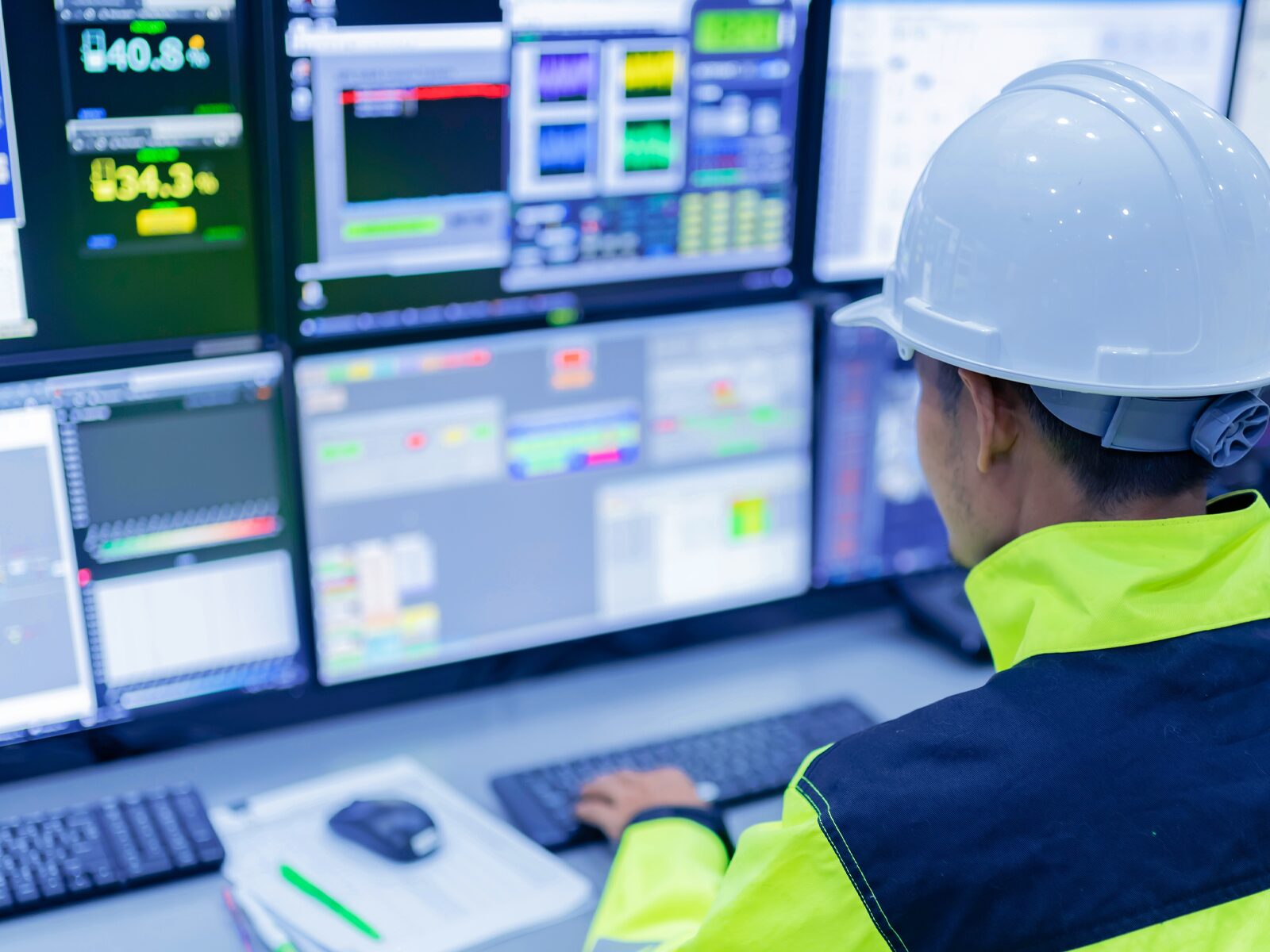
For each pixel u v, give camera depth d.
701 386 1.51
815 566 1.64
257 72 1.23
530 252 1.39
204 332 1.28
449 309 1.37
